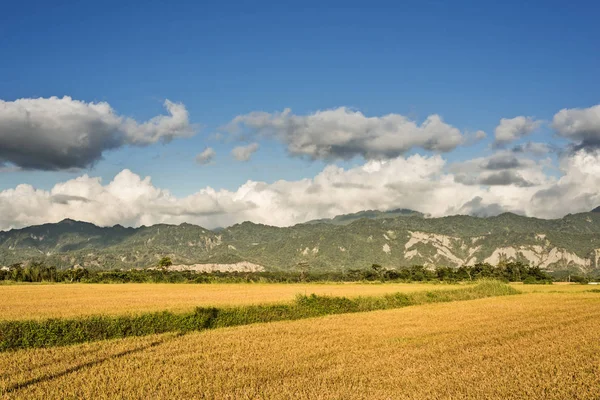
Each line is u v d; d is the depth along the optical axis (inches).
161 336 1221.7
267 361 905.5
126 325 1259.2
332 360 911.0
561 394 675.4
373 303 2031.3
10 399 674.8
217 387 723.4
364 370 825.5
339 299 1893.5
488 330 1312.7
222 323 1464.1
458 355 954.7
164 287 3752.5
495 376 773.3
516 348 1033.5
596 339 1153.4
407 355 952.9
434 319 1583.4
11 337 1076.5
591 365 859.4
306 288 3472.0
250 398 669.9
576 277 6574.8
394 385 723.4
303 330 1328.7
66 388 724.0
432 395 669.3
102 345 1091.9
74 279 5408.5
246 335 1238.9
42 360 930.7
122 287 3676.2
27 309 1688.0
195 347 1063.6
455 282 4943.4
